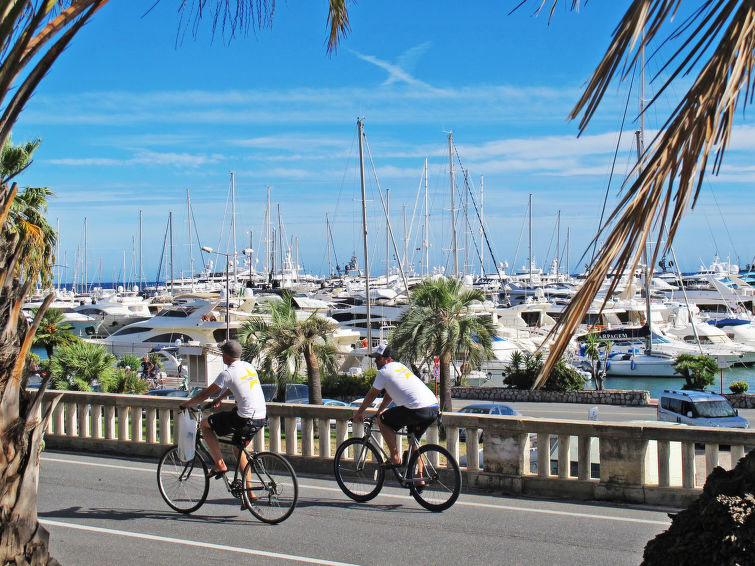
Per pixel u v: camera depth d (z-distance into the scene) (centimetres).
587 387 5338
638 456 848
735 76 222
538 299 8962
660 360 5606
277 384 3219
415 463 845
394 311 6856
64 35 411
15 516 415
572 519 794
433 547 708
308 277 14538
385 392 863
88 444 1197
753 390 5491
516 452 906
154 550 706
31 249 1412
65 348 2833
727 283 11681
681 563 359
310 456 1034
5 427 416
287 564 666
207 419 821
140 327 5966
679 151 227
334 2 580
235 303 6544
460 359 3444
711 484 375
